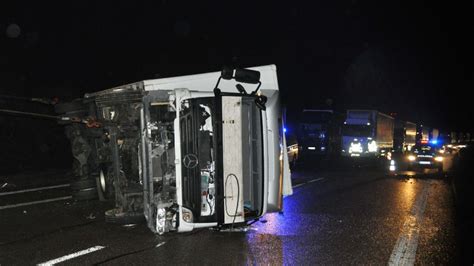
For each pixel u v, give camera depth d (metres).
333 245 7.76
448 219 10.19
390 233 8.73
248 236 8.39
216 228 8.05
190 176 7.84
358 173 22.61
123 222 8.98
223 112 7.90
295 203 12.35
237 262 6.74
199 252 7.28
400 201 12.85
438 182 18.67
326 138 34.59
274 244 7.80
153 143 8.37
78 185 11.55
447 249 7.59
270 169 8.48
